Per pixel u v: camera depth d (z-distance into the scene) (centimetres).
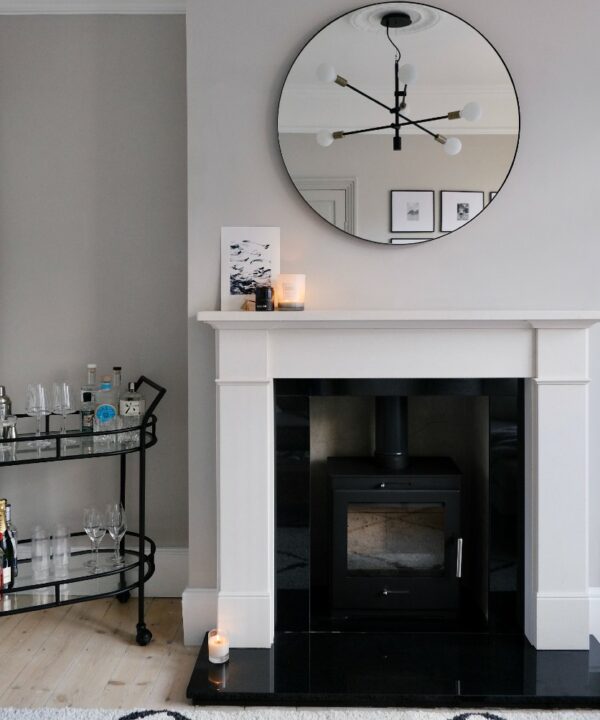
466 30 274
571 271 279
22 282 326
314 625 291
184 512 331
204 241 280
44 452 283
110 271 326
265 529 274
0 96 321
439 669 257
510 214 278
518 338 272
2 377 327
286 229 280
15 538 296
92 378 305
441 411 325
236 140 278
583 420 270
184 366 327
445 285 280
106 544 332
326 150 277
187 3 275
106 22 320
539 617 273
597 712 237
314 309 281
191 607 285
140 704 241
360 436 324
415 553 304
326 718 232
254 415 272
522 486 283
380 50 275
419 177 276
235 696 240
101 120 322
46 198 324
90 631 296
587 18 273
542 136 276
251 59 276
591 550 285
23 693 248
